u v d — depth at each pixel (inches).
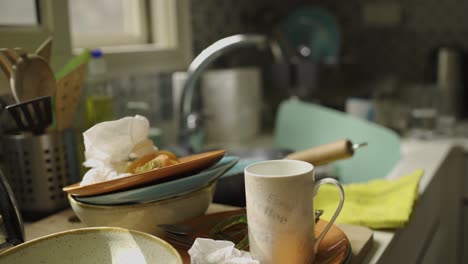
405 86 79.7
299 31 81.7
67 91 36.1
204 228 28.6
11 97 40.9
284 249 22.6
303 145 66.1
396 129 68.4
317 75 74.2
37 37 42.0
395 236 30.4
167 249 21.9
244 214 30.0
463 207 65.0
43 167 34.9
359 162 57.4
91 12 57.1
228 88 69.1
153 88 62.3
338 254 24.9
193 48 70.0
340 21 95.7
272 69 79.7
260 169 24.2
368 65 95.2
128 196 25.9
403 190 36.3
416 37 91.5
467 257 65.9
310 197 22.9
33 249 23.4
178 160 30.4
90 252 24.0
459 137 66.9
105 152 28.5
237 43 56.3
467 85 79.2
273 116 86.3
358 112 68.8
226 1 77.1
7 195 27.4
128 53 57.0
